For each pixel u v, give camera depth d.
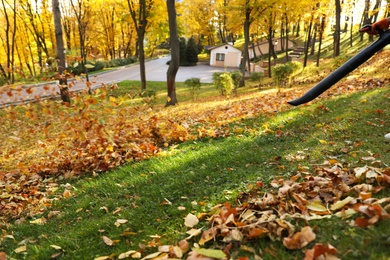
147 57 67.69
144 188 3.71
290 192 2.54
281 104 8.72
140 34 23.77
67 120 5.23
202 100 18.62
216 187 3.23
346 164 3.03
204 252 1.79
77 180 4.94
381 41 2.04
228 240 2.04
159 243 2.30
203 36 76.62
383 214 1.80
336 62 18.78
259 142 4.72
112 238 2.66
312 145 4.05
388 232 1.68
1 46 37.84
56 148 7.44
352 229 1.80
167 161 4.58
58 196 4.25
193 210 2.82
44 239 2.99
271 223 1.99
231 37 71.31
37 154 7.39
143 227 2.74
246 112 8.30
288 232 1.93
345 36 49.44
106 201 3.61
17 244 2.95
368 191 2.26
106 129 5.12
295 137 4.66
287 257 1.71
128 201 3.44
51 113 5.37
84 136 5.07
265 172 3.37
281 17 27.58
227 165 3.88
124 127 5.96
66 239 2.80
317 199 2.33
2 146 8.71
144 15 22.98
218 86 18.92
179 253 2.00
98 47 50.44
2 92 5.10
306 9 24.30
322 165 3.14
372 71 13.34
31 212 3.82
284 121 5.78
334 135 4.29
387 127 4.16
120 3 24.36
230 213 2.29
